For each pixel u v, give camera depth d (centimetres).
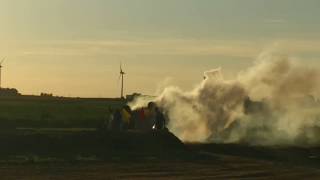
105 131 8725
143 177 6166
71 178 6031
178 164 7194
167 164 7175
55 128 10325
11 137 8150
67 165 6919
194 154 8119
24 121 11344
